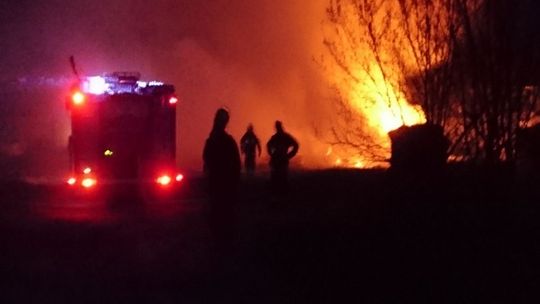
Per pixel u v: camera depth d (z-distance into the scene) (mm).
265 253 14359
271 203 21828
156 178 23000
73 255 14797
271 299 11258
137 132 22969
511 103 17000
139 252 15055
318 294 11438
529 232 14250
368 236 14766
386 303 10953
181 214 21078
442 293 11133
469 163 17578
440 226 14953
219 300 11227
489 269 12070
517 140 17203
